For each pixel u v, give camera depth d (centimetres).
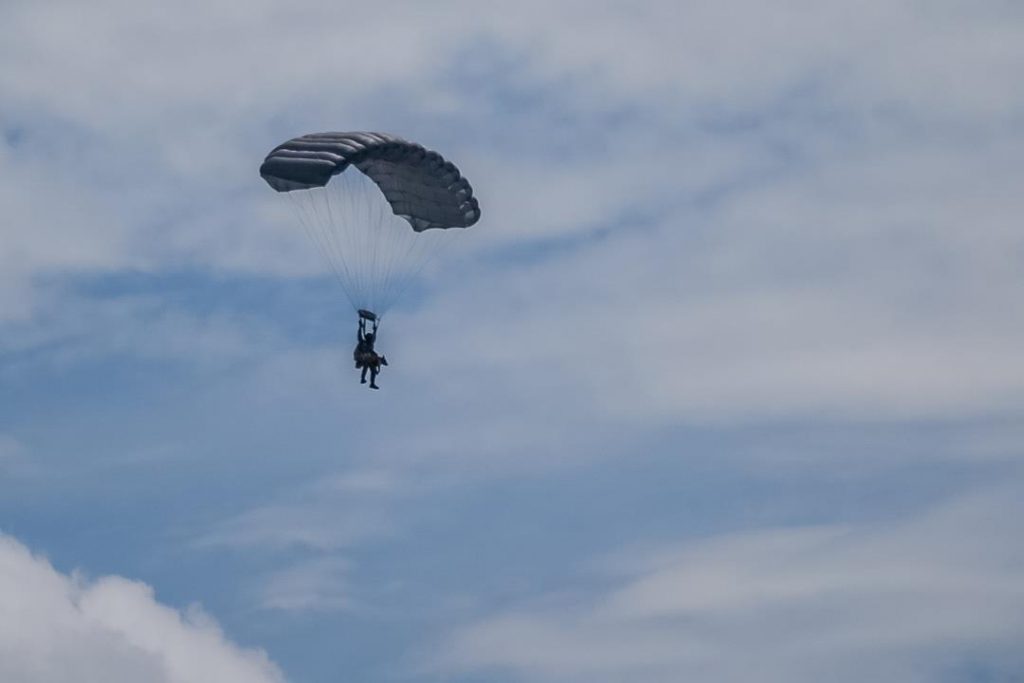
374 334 18400
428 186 18838
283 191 18100
